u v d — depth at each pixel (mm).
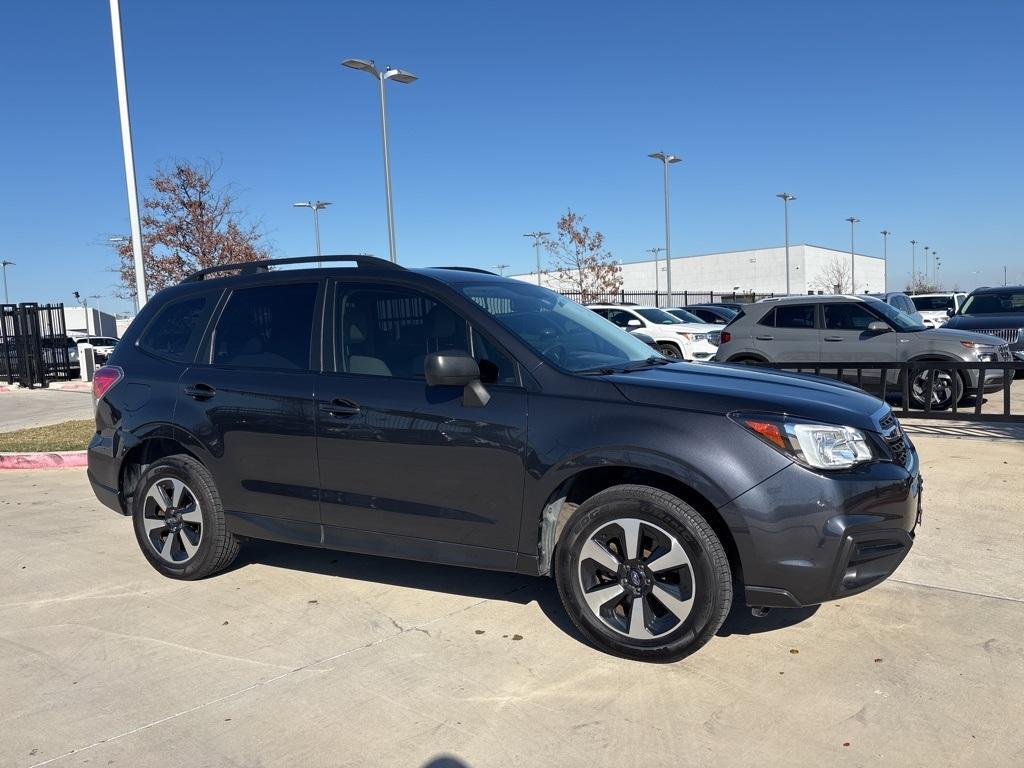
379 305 4289
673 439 3404
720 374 4035
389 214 22500
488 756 2908
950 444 7984
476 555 3902
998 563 4680
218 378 4617
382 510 4094
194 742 3051
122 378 4992
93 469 5137
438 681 3477
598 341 4383
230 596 4570
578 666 3574
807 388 3818
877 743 2912
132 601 4539
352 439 4117
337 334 4355
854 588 3338
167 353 4930
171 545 4852
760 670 3480
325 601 4461
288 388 4340
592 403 3619
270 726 3152
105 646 3943
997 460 7230
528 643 3830
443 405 3898
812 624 3932
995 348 10156
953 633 3793
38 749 3025
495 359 3906
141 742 3061
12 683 3576
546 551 3783
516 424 3719
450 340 4047
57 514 6672
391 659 3705
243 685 3494
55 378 21656
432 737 3041
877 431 3508
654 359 4449
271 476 4418
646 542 3596
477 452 3801
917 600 4188
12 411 15000
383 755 2932
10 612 4434
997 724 3016
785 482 3277
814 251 87125
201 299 4934
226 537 4707
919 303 25656
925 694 3242
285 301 4586
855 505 3295
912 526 3545
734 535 3322
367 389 4117
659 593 3479
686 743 2949
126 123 12570
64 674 3652
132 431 4859
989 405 11219
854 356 11023
